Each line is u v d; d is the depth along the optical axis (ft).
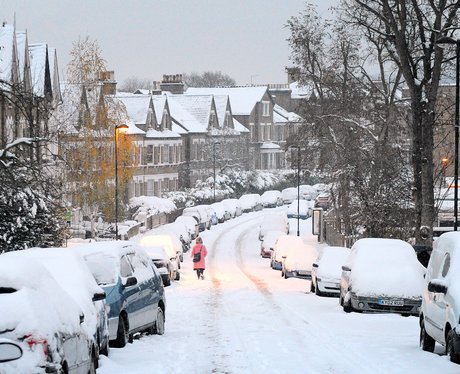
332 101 347.15
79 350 73.31
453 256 99.66
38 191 228.02
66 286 88.43
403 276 153.28
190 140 641.40
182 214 527.40
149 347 110.63
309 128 349.61
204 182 648.38
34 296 65.82
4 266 66.74
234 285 245.04
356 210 288.51
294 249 286.46
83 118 376.68
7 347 62.34
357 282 153.38
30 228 219.61
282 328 133.39
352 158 304.71
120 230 392.06
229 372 91.04
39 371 62.39
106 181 376.27
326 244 430.20
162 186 576.61
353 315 149.18
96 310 93.30
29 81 314.96
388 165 287.89
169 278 242.99
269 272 318.45
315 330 130.00
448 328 95.30
